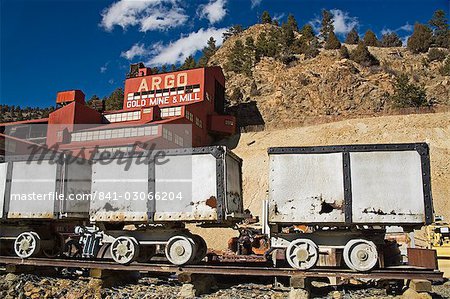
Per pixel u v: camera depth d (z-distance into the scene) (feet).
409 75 232.32
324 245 31.99
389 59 256.52
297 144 157.38
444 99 195.00
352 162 31.37
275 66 260.42
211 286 35.45
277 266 35.78
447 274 43.93
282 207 31.63
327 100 205.57
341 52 252.21
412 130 148.15
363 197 30.73
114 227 37.78
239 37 346.95
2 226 41.55
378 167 30.99
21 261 37.81
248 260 42.98
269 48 277.03
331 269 31.53
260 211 115.24
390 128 152.66
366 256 30.55
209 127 170.50
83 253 38.42
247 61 267.18
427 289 29.32
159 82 176.96
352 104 200.54
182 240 33.94
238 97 230.68
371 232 31.63
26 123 153.38
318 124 175.63
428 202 29.84
